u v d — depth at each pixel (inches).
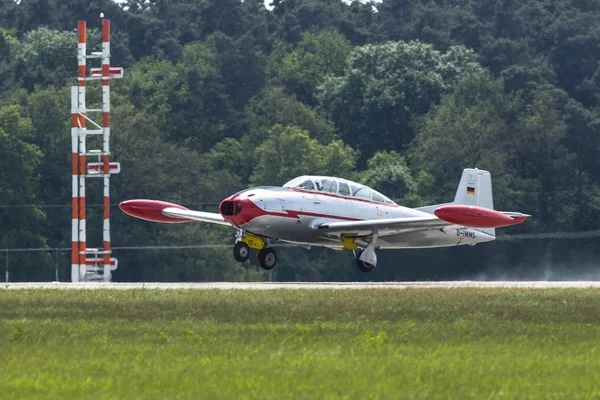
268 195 4512.8
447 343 2421.3
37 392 1839.3
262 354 2229.3
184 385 1892.2
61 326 2716.5
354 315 2997.0
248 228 4488.2
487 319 2945.4
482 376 2000.5
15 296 3538.4
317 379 1946.4
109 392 1838.1
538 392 1870.1
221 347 2322.8
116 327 2701.8
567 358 2230.6
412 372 2018.9
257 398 1786.4
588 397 1829.5
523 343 2440.9
